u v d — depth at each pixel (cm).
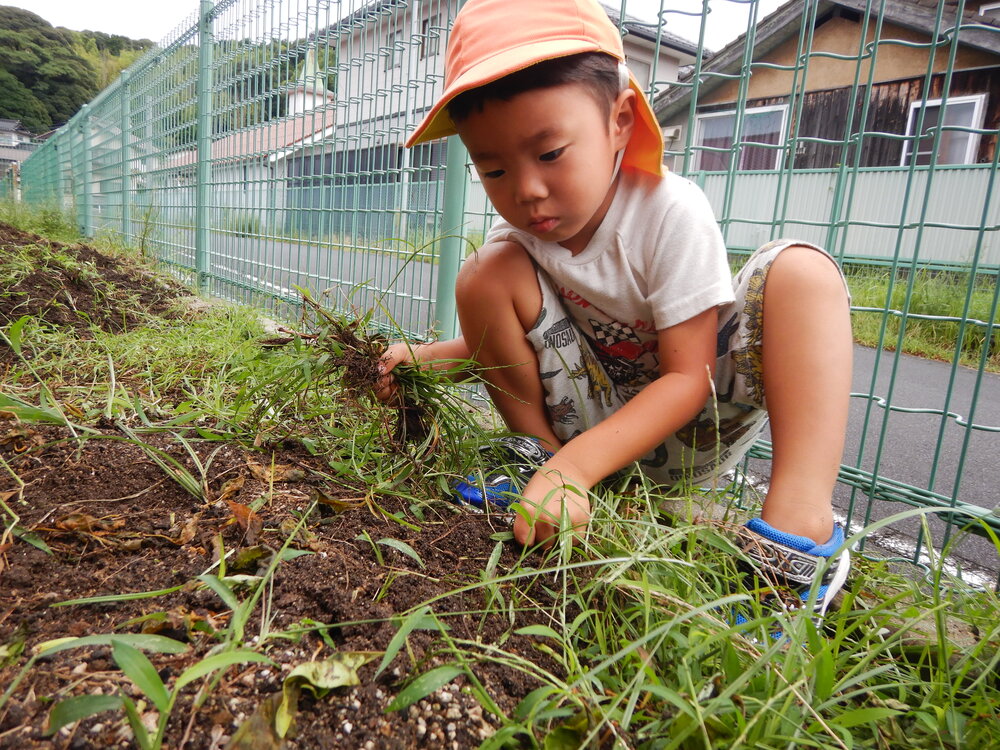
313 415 137
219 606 79
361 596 84
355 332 128
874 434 308
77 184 889
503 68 98
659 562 94
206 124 398
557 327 140
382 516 107
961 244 567
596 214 128
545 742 65
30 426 125
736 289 123
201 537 94
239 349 194
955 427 323
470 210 244
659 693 66
